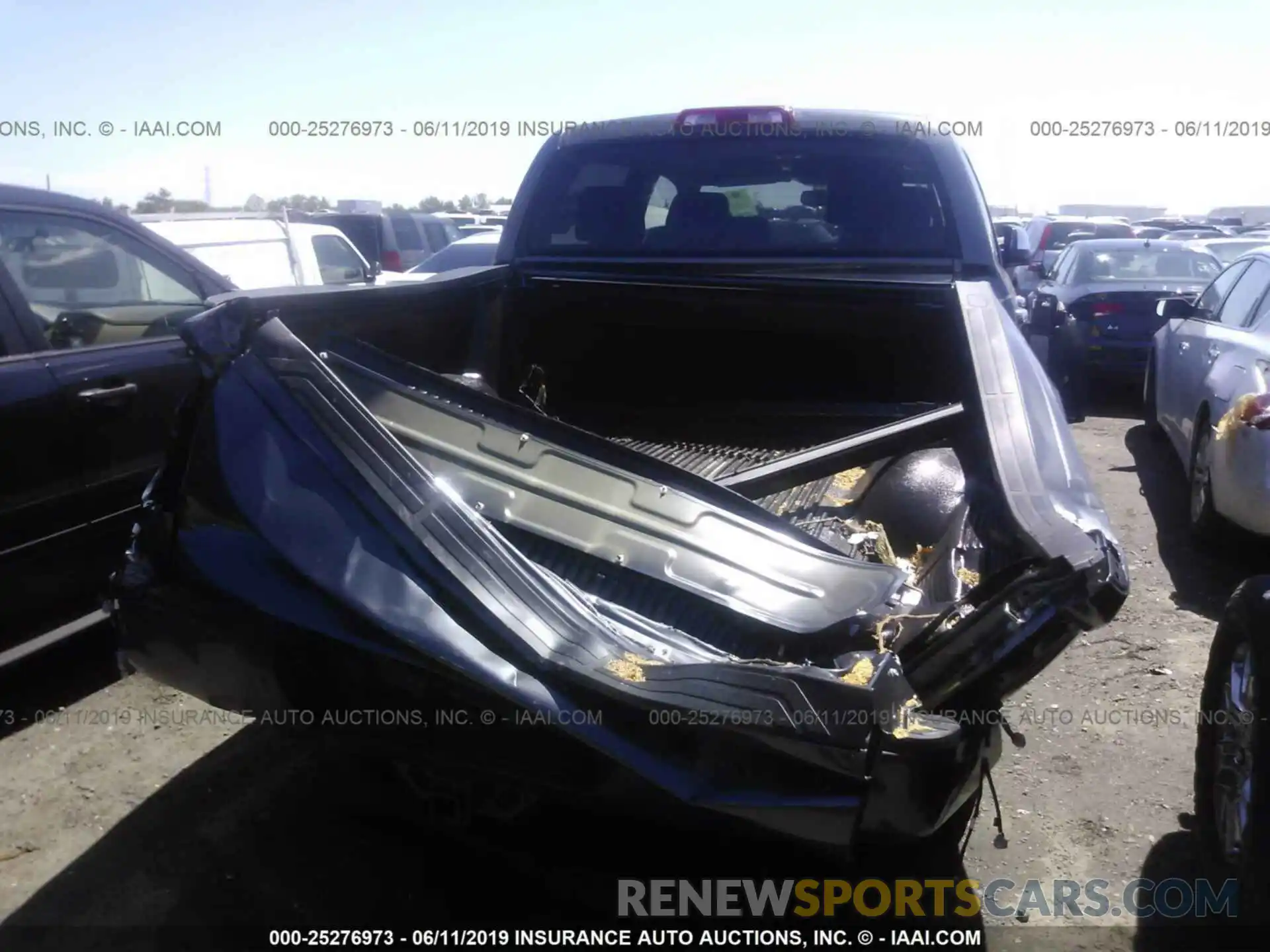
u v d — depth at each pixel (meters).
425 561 2.63
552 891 3.03
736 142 4.78
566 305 4.63
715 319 4.48
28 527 4.17
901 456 3.80
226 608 2.74
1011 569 2.62
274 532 2.72
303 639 2.65
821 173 4.77
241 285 9.28
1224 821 3.18
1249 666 3.00
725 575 3.02
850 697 2.36
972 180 4.66
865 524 3.70
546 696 2.48
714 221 4.90
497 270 4.62
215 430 2.87
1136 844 3.58
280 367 2.89
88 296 4.70
